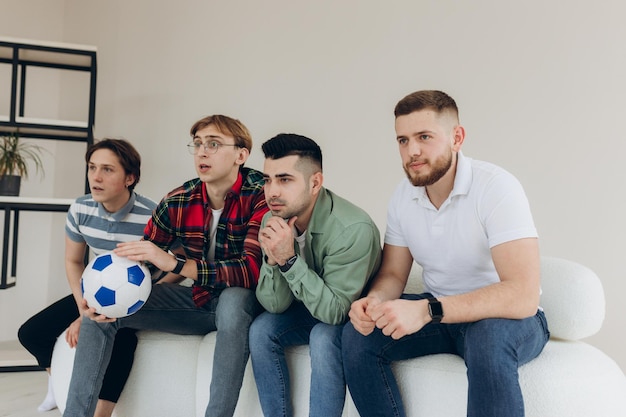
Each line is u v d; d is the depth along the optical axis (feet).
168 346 6.81
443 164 5.24
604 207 9.81
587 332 5.84
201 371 6.70
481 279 5.46
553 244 10.20
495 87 10.67
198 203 6.99
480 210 5.20
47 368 8.23
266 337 5.89
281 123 12.25
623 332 9.61
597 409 5.02
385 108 11.50
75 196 12.80
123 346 6.70
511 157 10.54
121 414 6.79
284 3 12.26
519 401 4.53
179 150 12.66
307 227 6.03
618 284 9.67
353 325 5.28
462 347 5.40
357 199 11.70
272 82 12.30
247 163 12.41
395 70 11.44
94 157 7.57
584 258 9.95
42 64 11.93
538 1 10.36
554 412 4.95
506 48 10.59
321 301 5.63
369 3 11.68
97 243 7.92
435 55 11.14
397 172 11.35
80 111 12.94
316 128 12.02
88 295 6.15
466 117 10.92
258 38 12.40
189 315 6.84
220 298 6.28
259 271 6.44
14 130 11.51
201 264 6.40
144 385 6.75
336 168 11.89
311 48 12.07
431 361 5.40
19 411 8.32
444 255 5.49
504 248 4.99
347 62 11.81
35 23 12.81
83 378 6.24
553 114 10.22
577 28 10.07
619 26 9.78
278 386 5.86
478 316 4.83
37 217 12.66
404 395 5.42
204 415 6.50
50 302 12.71
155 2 12.91
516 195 5.10
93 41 13.12
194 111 12.64
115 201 7.77
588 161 9.95
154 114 12.85
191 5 12.75
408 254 5.93
